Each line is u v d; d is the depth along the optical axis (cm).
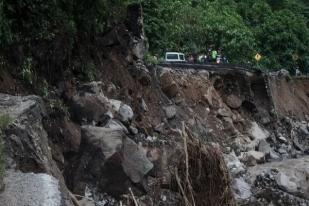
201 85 2208
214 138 1998
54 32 1332
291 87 3378
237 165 1794
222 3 5003
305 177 1739
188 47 3384
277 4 6269
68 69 1434
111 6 1689
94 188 1131
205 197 1227
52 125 1233
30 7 1264
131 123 1543
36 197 773
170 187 1280
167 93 1978
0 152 803
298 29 4575
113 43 1736
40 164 901
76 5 1472
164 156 1462
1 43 1186
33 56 1301
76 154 1204
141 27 1961
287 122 2827
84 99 1366
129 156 1205
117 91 1648
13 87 1201
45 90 1284
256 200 1564
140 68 1866
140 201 1199
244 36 3662
